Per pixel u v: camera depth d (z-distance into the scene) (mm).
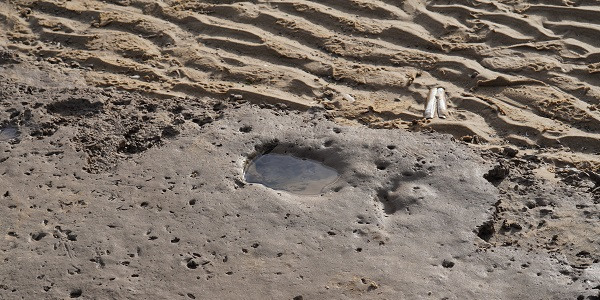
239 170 5473
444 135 5746
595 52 6617
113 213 5125
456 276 4551
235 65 6883
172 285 4582
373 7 7348
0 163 5625
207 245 4844
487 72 6543
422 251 4738
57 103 6340
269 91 6508
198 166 5516
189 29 7402
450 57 6746
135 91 6625
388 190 5258
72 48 7309
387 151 5559
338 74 6668
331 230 4914
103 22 7578
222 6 7590
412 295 4434
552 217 4988
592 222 4891
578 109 6059
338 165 5516
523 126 5953
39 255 4809
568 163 5551
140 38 7355
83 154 5715
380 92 6465
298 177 5465
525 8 7164
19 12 7828
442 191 5195
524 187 5297
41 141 5875
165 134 5941
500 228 4957
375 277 4559
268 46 7008
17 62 7062
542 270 4547
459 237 4824
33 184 5410
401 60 6770
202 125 6020
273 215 5047
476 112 6176
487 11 7191
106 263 4742
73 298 4531
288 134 5816
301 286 4527
